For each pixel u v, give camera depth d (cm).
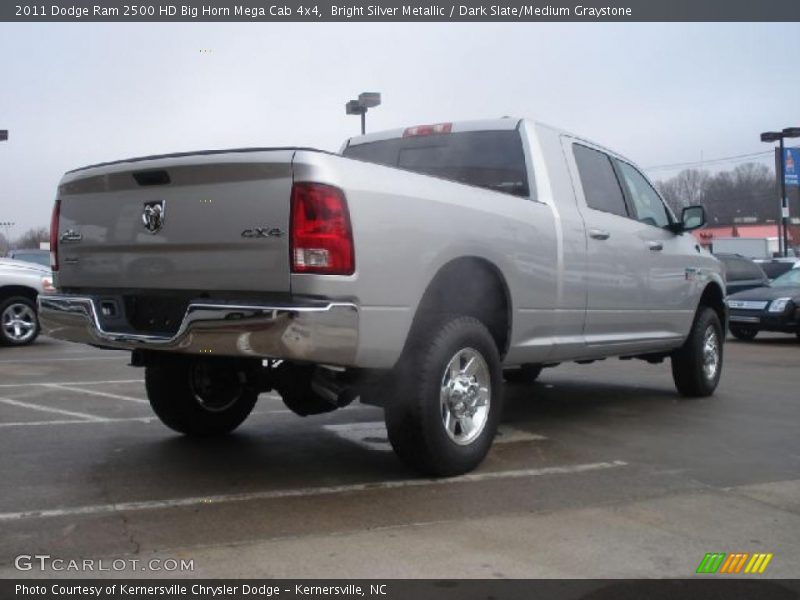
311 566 335
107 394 750
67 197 486
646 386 862
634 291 644
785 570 343
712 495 447
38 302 493
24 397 730
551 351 557
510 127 583
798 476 490
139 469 479
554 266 544
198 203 416
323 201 386
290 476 468
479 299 496
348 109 1683
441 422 447
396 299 416
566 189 584
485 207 483
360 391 439
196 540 361
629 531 385
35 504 409
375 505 415
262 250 395
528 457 527
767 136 2995
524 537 373
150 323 442
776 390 830
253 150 403
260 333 379
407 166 628
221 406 564
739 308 1396
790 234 5009
